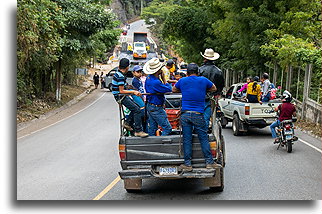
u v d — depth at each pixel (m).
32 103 22.23
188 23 32.25
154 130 7.43
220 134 8.43
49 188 7.83
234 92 15.30
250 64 25.47
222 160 7.96
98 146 12.30
